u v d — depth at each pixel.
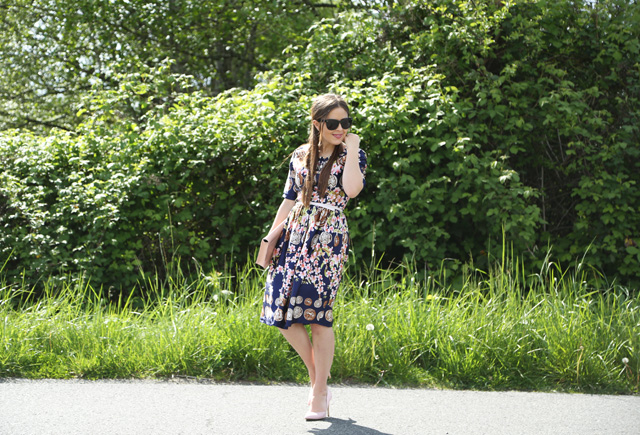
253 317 4.33
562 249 6.71
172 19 12.49
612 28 6.87
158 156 6.50
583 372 4.06
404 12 7.40
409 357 4.26
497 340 4.27
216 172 6.41
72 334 4.37
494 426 3.18
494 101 6.74
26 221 6.36
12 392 3.57
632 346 4.23
